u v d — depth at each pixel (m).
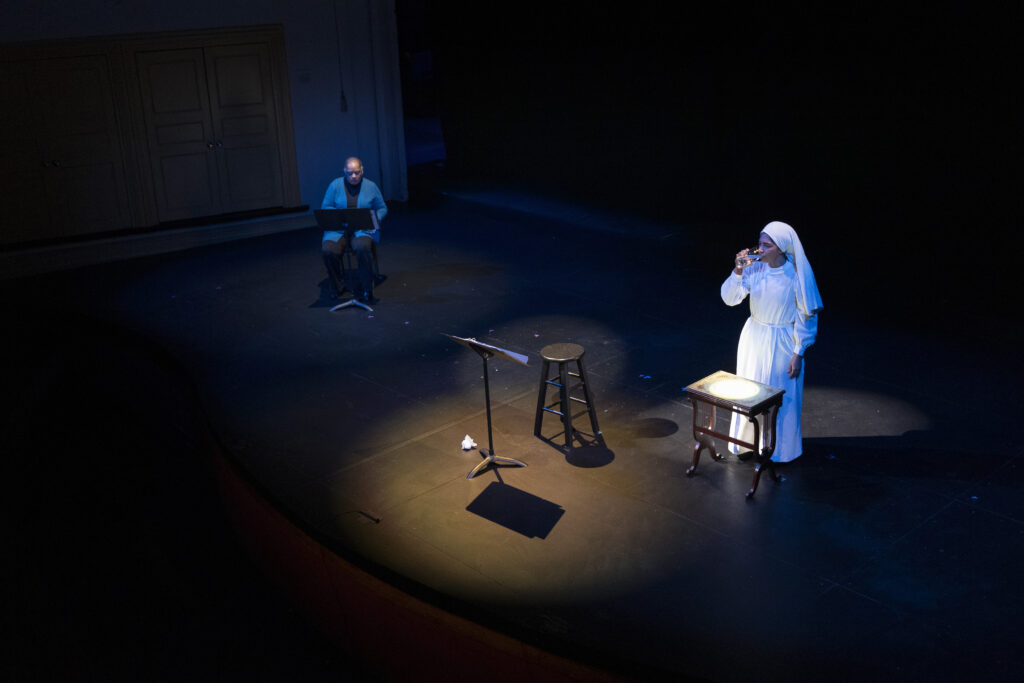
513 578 4.67
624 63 10.40
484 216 11.33
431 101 17.36
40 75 9.88
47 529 6.47
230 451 6.04
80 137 10.23
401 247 10.27
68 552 6.22
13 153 9.97
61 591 5.85
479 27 11.80
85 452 7.46
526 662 4.35
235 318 8.44
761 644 4.16
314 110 11.41
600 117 10.89
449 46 12.27
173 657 5.30
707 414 6.27
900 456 5.62
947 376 6.66
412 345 7.63
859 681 3.94
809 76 8.85
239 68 10.86
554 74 11.19
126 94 10.32
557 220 10.43
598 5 10.41
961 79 7.87
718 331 7.68
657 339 7.56
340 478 5.66
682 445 5.88
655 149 10.45
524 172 12.09
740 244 9.23
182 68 10.55
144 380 8.03
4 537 6.35
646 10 9.97
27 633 5.52
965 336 7.32
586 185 11.39
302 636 5.45
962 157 8.07
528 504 5.30
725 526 5.03
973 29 7.68
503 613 4.41
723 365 7.02
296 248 10.55
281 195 11.53
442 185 12.16
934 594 4.45
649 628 4.29
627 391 6.66
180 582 5.90
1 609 5.70
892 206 8.66
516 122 11.88
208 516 6.50
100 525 6.49
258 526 5.73
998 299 7.54
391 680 5.08
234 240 11.02
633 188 10.85
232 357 7.55
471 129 12.48
